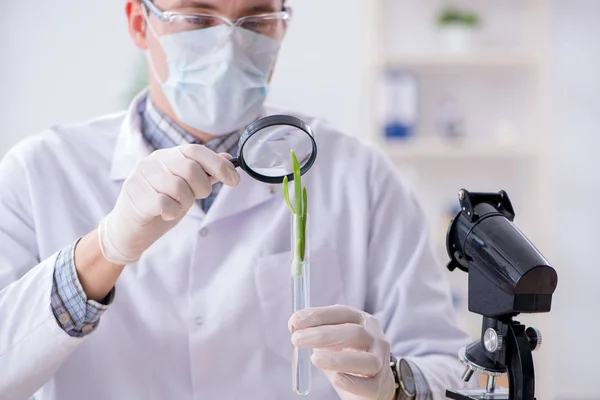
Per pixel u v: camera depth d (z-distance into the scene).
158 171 1.19
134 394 1.47
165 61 1.55
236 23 1.48
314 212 1.64
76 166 1.60
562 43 4.09
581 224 4.15
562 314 4.16
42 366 1.33
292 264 1.20
